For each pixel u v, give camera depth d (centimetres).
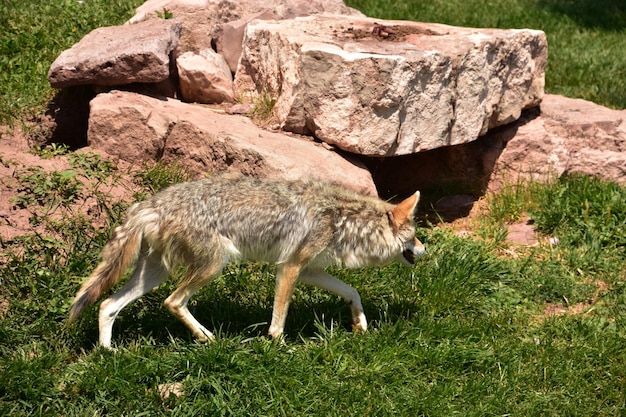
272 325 464
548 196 582
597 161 606
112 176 535
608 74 773
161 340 464
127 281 474
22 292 475
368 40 568
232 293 489
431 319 485
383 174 609
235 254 458
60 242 494
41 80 609
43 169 525
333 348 460
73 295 474
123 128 548
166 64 560
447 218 586
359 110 539
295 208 460
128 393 434
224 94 586
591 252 550
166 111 552
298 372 448
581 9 973
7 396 432
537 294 521
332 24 596
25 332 459
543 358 470
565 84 756
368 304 495
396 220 471
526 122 614
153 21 602
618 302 516
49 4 680
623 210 566
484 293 511
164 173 539
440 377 459
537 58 607
